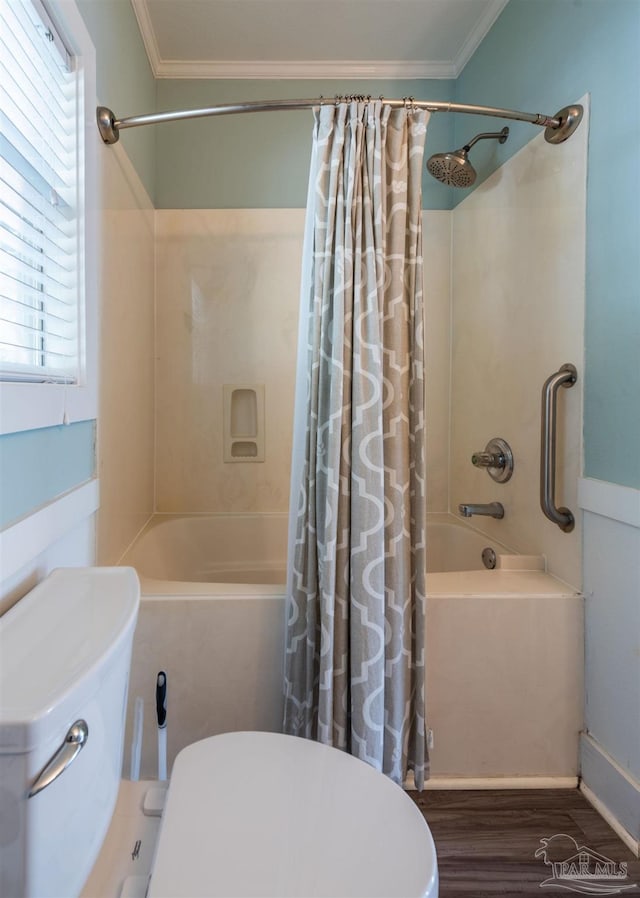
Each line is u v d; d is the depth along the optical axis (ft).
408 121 3.90
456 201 6.92
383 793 2.41
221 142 6.83
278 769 2.56
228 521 6.85
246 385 6.98
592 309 4.04
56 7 2.98
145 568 5.10
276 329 6.97
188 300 6.88
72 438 3.32
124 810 2.51
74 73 3.42
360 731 3.64
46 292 3.32
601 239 3.93
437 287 7.12
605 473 3.91
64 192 3.42
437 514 7.20
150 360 6.52
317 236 3.83
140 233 5.78
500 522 5.65
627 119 3.64
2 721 1.51
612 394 3.82
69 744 1.73
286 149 6.87
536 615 4.16
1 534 2.30
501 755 4.20
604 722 3.96
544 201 4.73
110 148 4.34
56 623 2.20
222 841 2.10
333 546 3.69
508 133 5.45
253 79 6.86
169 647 4.04
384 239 3.83
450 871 3.42
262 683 4.09
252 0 5.66
